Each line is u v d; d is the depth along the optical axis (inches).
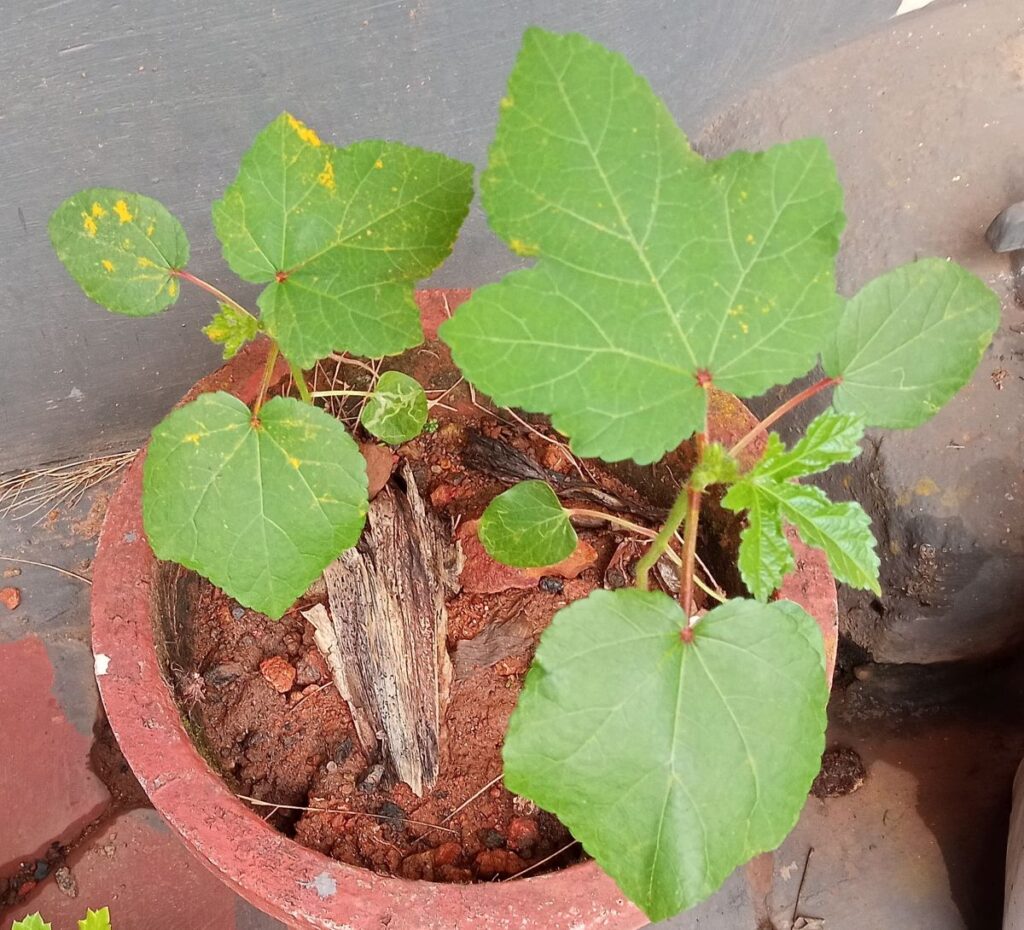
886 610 19.0
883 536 18.5
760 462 9.5
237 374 14.6
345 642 15.0
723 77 22.0
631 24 20.5
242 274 10.8
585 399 8.9
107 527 13.6
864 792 19.3
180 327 20.5
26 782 18.9
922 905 18.5
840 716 20.0
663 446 9.1
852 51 22.1
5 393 20.5
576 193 8.5
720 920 18.2
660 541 10.9
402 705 14.9
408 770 15.0
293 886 11.4
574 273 8.7
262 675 15.7
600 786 9.1
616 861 9.2
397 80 19.7
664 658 9.3
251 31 18.2
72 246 11.5
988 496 17.8
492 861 14.6
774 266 8.8
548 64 8.1
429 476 17.2
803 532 9.4
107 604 13.1
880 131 21.4
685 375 9.1
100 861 18.5
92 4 16.9
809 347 9.1
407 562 15.2
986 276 19.7
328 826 14.8
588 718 9.1
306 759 15.4
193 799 11.9
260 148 10.3
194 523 11.3
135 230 11.6
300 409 11.2
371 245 10.9
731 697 9.4
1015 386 18.6
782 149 8.5
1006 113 21.2
